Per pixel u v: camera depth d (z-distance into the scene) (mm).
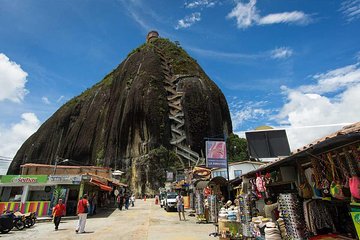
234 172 27375
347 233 6363
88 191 27250
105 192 36469
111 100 120750
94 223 17672
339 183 5879
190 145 92562
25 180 23781
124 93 109312
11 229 14461
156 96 98062
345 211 6582
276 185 9336
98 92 140500
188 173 37719
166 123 94125
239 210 10281
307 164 7324
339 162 5840
